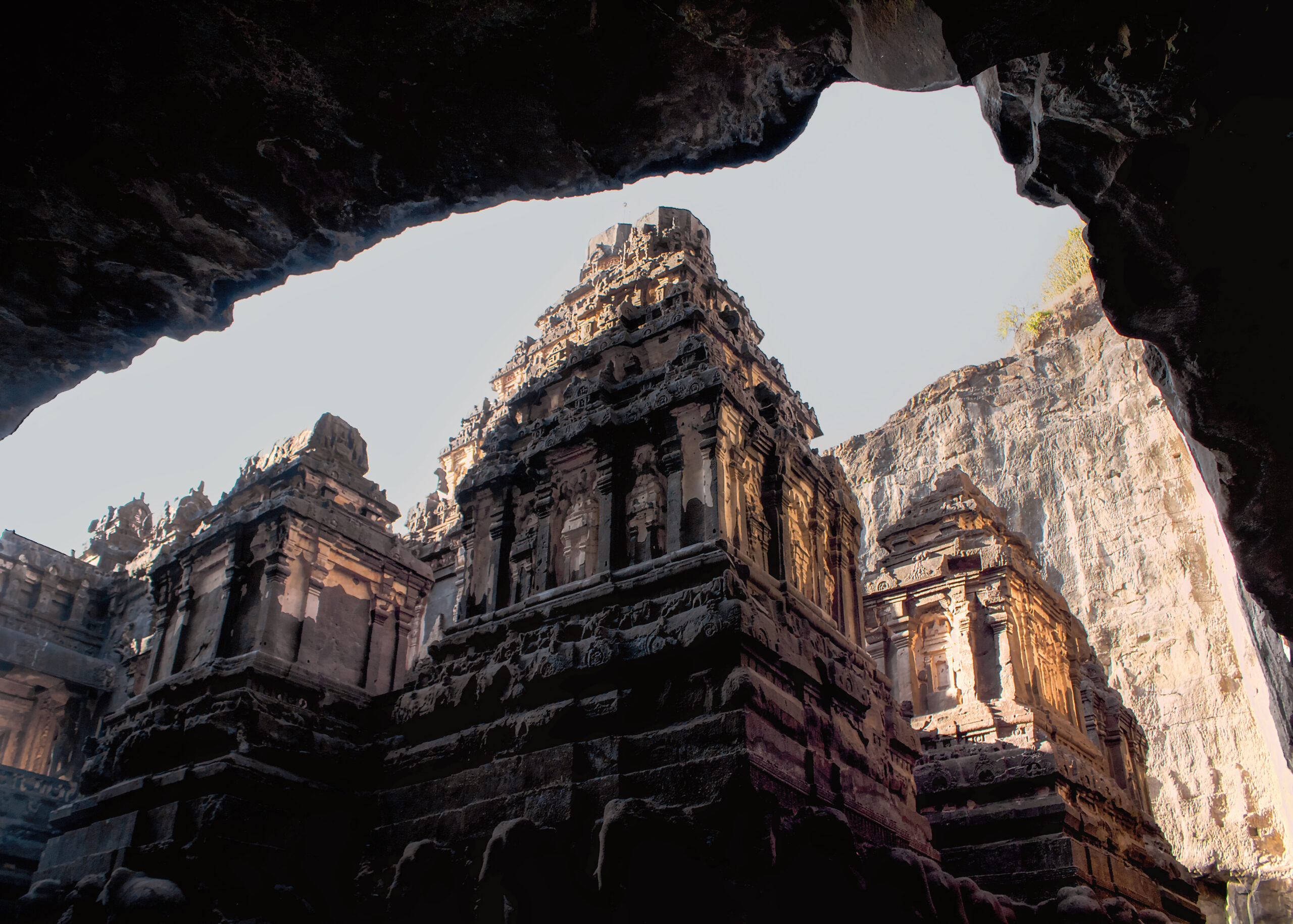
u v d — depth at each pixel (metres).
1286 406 14.09
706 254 46.50
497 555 32.25
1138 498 76.06
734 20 13.23
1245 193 12.80
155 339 17.31
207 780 27.72
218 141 14.49
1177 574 72.19
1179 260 13.51
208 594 34.75
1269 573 15.75
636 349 34.50
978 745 38.25
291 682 31.42
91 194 14.68
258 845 27.33
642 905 22.55
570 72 14.02
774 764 24.17
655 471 30.20
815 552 32.94
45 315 16.08
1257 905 60.66
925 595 43.88
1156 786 67.50
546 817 24.61
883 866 24.98
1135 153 13.00
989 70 13.70
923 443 88.12
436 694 29.77
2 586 50.78
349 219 15.92
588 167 15.48
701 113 14.92
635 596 28.02
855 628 33.66
